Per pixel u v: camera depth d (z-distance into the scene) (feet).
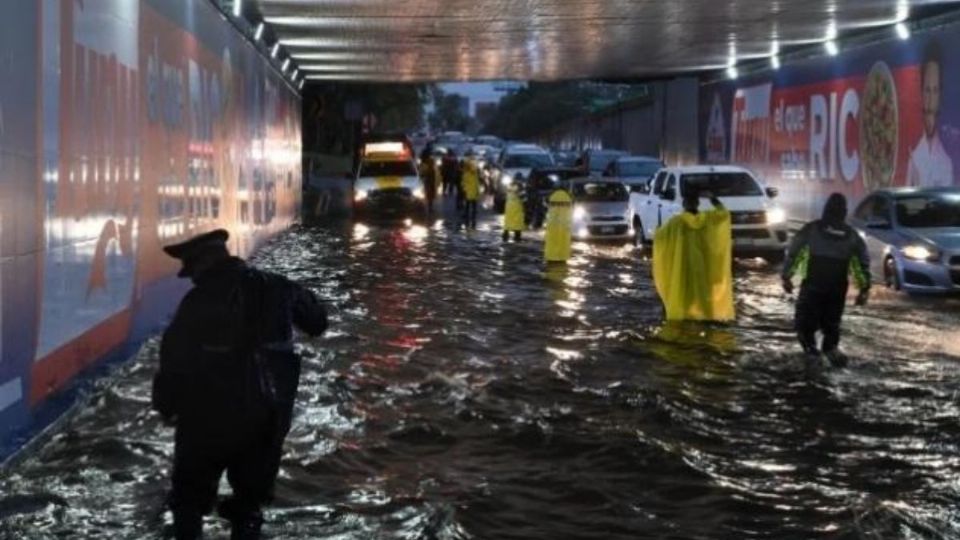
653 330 51.80
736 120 133.80
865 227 67.67
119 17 37.68
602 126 227.20
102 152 35.58
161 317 45.39
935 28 84.84
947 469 30.14
